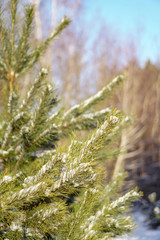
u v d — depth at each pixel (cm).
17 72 178
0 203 85
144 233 511
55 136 145
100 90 182
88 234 103
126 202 127
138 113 1120
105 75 1091
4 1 154
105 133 89
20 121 129
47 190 89
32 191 88
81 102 183
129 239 124
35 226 93
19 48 168
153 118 1212
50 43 191
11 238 95
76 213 106
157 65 1221
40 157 147
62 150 94
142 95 1170
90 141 90
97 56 1195
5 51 166
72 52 1148
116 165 880
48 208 95
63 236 105
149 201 688
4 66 171
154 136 1218
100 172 94
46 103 125
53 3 654
